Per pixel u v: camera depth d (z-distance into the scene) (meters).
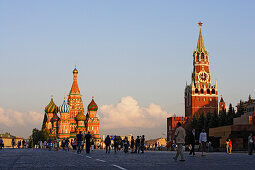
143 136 50.56
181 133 24.61
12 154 36.97
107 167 17.50
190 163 21.56
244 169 16.48
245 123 92.81
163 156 34.06
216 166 18.69
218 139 94.19
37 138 195.12
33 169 16.17
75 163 20.77
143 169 16.45
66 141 68.00
